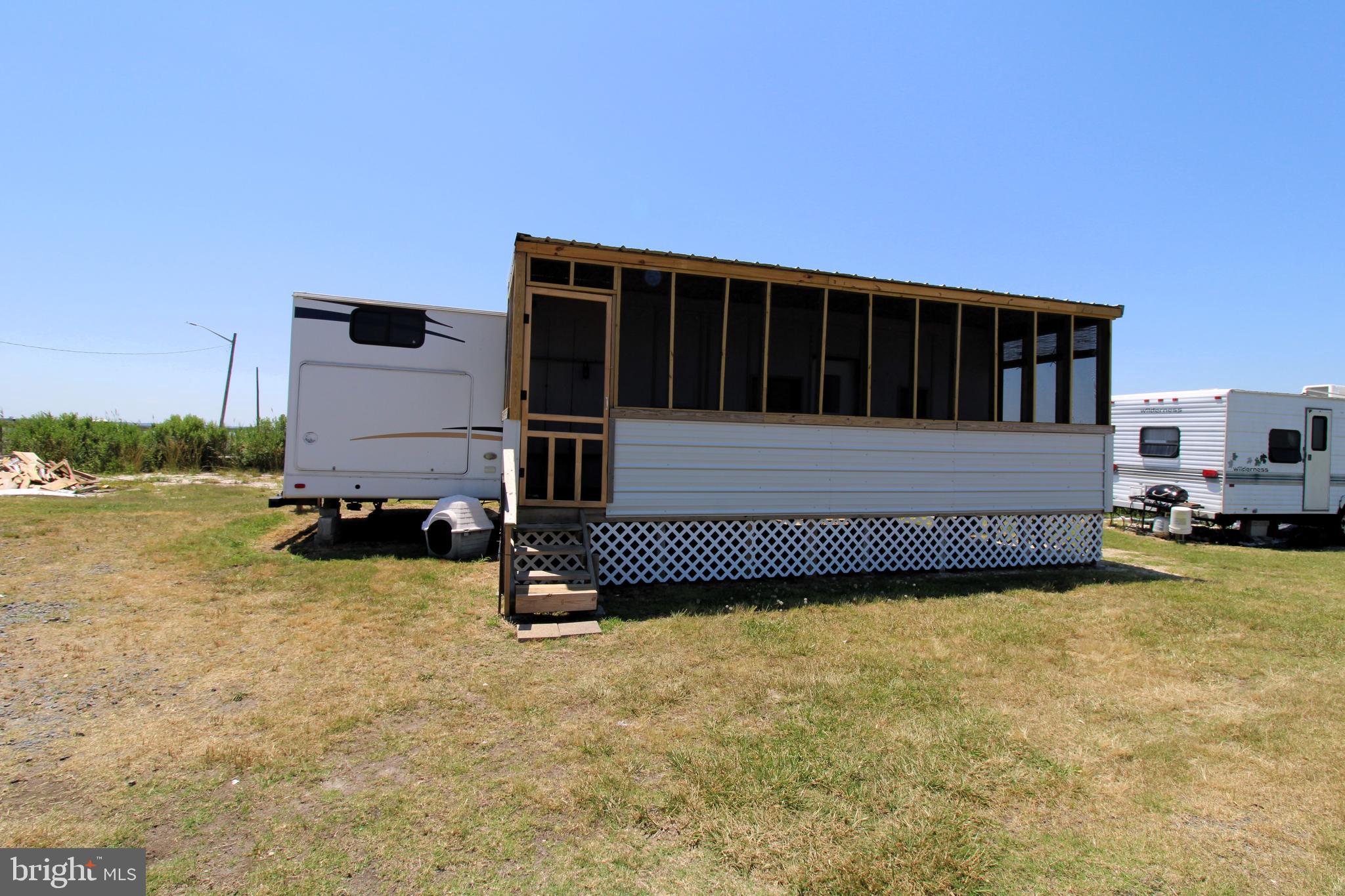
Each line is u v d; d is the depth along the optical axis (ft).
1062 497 27.66
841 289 24.07
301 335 26.12
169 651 14.76
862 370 29.71
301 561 24.61
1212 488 37.40
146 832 8.21
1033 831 8.63
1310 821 9.05
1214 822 9.00
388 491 26.94
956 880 7.57
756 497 23.18
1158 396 41.06
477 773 9.78
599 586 21.74
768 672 14.02
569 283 21.21
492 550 27.32
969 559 26.89
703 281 23.58
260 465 66.54
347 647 15.21
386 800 9.04
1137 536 39.55
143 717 11.46
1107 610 20.10
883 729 11.37
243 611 17.87
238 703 12.11
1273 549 35.40
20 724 11.06
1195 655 15.90
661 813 8.79
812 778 9.67
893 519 25.84
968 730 11.44
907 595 21.70
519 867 7.69
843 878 7.52
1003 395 30.91
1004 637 16.92
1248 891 7.58
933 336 31.12
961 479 25.96
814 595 21.44
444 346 27.40
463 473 27.53
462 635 16.24
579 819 8.64
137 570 22.15
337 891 7.22
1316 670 15.10
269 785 9.38
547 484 21.45
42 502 37.22
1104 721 12.07
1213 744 11.27
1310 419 39.32
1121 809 9.22
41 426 59.41
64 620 16.63
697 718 11.73
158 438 64.59
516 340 20.66
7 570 21.47
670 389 22.31
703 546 23.11
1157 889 7.58
